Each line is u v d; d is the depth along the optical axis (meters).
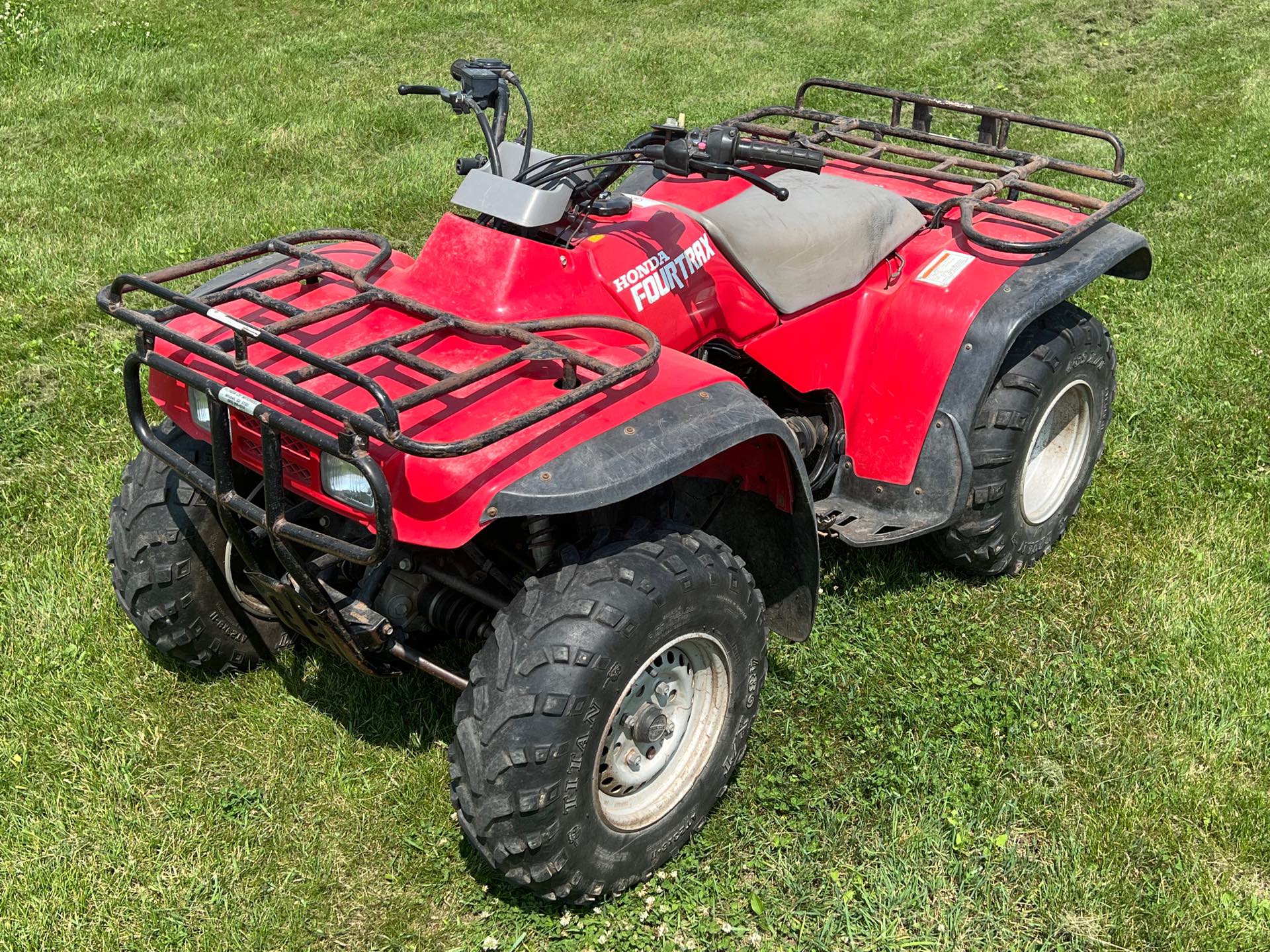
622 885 3.01
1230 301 6.23
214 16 11.43
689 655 3.06
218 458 2.76
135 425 3.00
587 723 2.66
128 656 3.75
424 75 10.01
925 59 11.08
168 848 3.13
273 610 3.12
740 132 4.75
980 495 3.90
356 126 8.70
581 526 3.07
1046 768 3.44
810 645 3.91
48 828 3.18
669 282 3.35
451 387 2.58
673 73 10.30
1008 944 2.95
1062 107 9.79
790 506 3.19
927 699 3.69
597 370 2.74
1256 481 4.76
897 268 4.02
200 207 7.21
